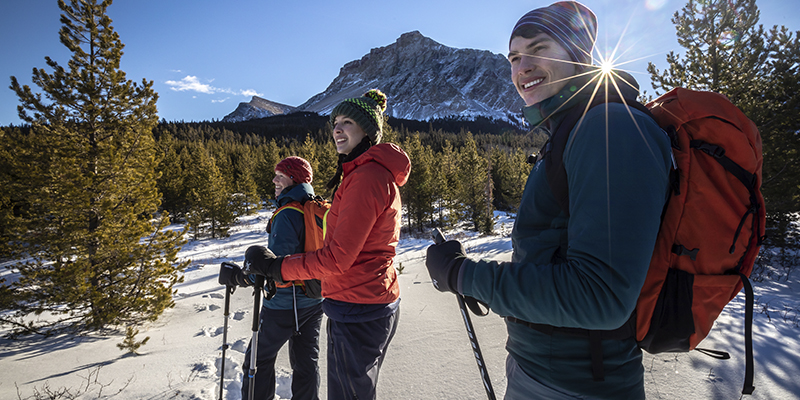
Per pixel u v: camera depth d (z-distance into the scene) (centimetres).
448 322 359
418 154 2525
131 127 743
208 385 279
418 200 2506
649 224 68
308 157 2697
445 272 94
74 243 645
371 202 153
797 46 866
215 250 1834
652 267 82
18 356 404
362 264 164
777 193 859
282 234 219
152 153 763
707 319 80
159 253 684
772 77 918
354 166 168
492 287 82
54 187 659
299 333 226
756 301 432
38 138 685
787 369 239
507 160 3969
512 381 106
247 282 221
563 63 100
